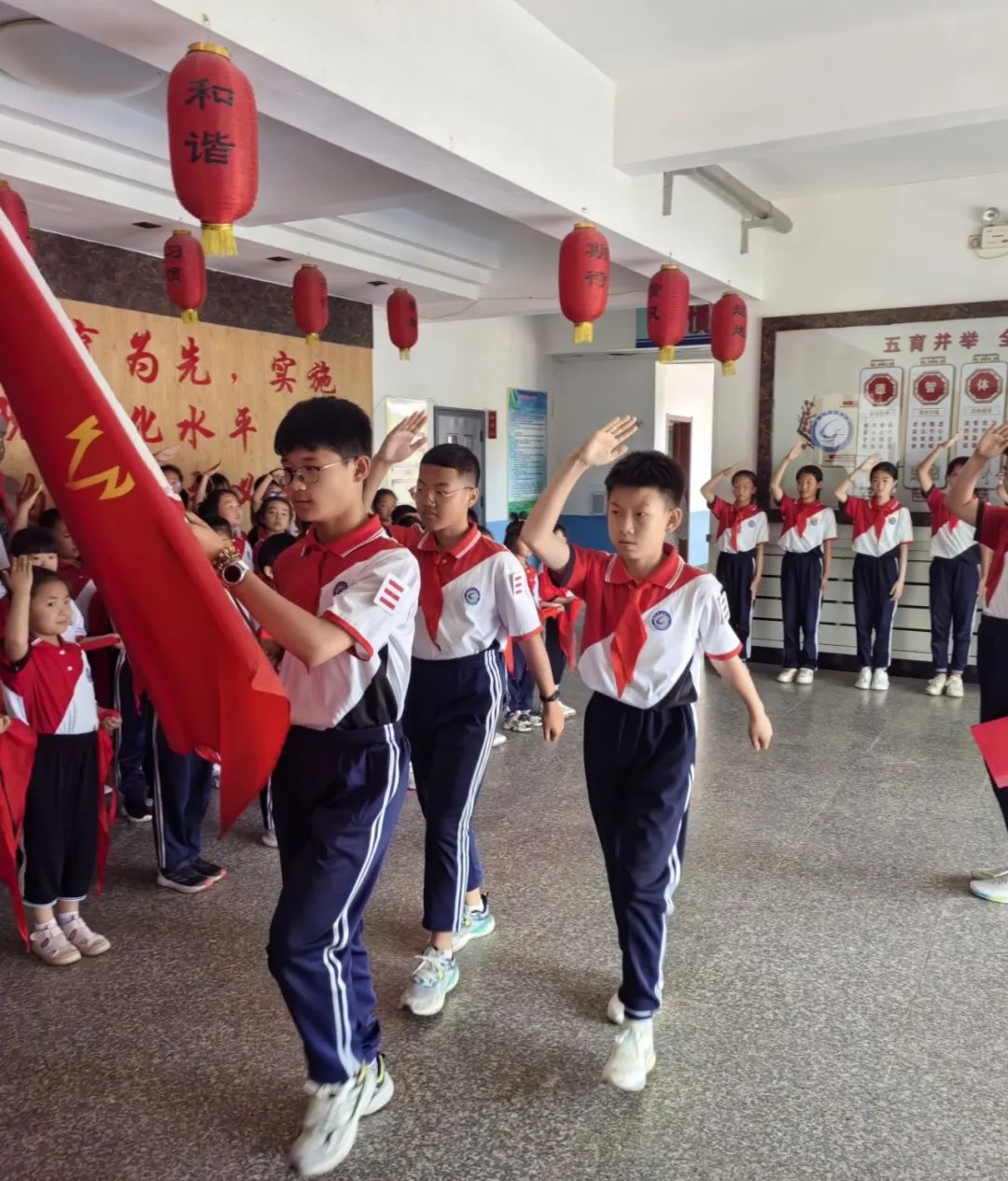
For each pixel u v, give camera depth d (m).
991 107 3.22
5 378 1.36
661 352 4.15
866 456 5.80
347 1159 1.69
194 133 2.08
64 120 3.40
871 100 3.38
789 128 3.51
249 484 5.49
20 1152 1.71
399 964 2.36
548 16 3.24
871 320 5.70
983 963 2.38
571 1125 1.78
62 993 2.23
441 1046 2.02
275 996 2.22
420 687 2.22
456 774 2.19
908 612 5.76
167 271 3.54
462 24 2.90
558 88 3.43
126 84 2.99
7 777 2.26
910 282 5.60
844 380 5.82
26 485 3.59
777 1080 1.91
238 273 5.31
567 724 4.70
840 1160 1.69
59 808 2.35
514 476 8.57
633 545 1.89
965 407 5.54
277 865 2.96
